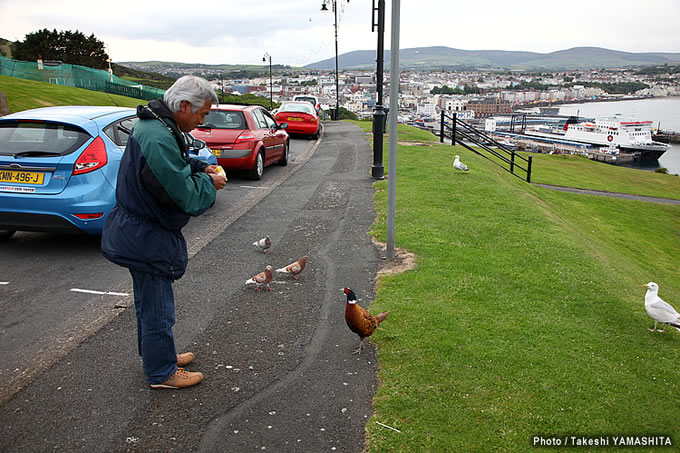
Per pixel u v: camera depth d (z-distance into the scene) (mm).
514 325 4066
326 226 7082
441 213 7695
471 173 11594
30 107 20859
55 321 4129
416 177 10789
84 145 5484
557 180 25125
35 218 5355
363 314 3518
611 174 35094
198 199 2756
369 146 16562
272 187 9930
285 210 8031
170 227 2822
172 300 3059
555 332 3988
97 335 3877
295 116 19172
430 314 4195
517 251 6031
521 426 2838
